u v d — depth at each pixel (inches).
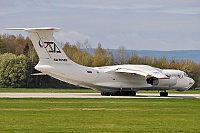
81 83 5728.3
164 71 6127.0
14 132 2500.0
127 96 5866.1
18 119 3048.7
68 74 5585.6
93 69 5772.6
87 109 3784.5
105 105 4185.5
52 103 4325.8
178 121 3029.0
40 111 3567.9
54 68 5492.1
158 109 3860.7
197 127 2741.1
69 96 5595.5
